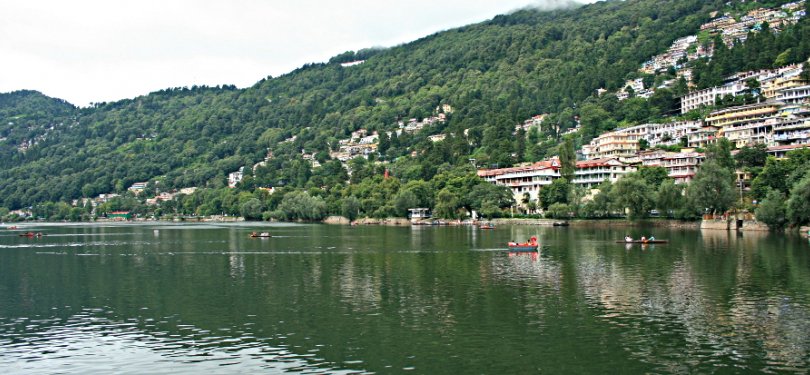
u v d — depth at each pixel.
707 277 90.69
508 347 55.75
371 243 161.75
